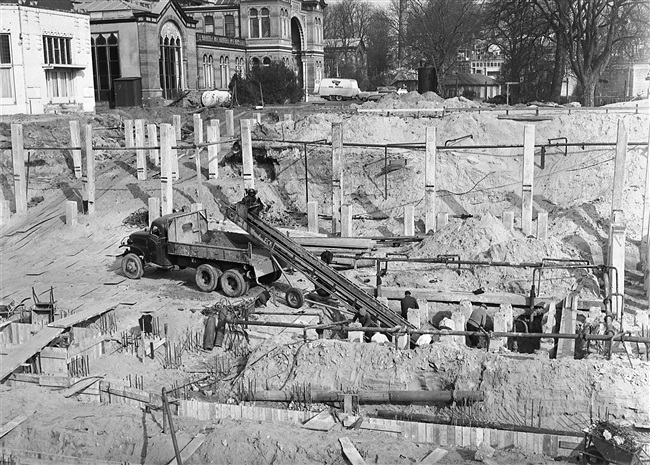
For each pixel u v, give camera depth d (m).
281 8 75.25
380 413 13.92
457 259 21.80
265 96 63.97
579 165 29.84
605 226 25.19
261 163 32.94
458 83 79.06
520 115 36.34
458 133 33.28
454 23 80.50
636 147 29.33
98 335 16.56
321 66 86.00
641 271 22.72
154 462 12.20
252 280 21.64
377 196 29.92
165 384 15.30
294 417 13.27
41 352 15.72
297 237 24.69
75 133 33.47
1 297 21.70
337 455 11.92
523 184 24.58
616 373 13.64
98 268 24.66
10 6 40.81
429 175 25.97
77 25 45.62
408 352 14.84
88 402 14.48
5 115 40.09
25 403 14.16
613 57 63.03
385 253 23.98
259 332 18.23
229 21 76.81
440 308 19.47
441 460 11.75
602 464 11.69
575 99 67.62
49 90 44.47
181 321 18.36
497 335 14.87
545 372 13.80
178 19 60.19
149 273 24.06
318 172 31.06
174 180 32.47
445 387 14.27
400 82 85.44
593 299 18.88
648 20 52.62
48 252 26.75
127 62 55.59
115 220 28.92
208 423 13.25
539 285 19.38
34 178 34.69
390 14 117.94
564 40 53.62
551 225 25.78
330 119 34.38
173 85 60.66
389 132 33.41
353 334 16.44
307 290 21.44
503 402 13.67
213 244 23.61
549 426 13.29
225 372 15.96
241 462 12.02
